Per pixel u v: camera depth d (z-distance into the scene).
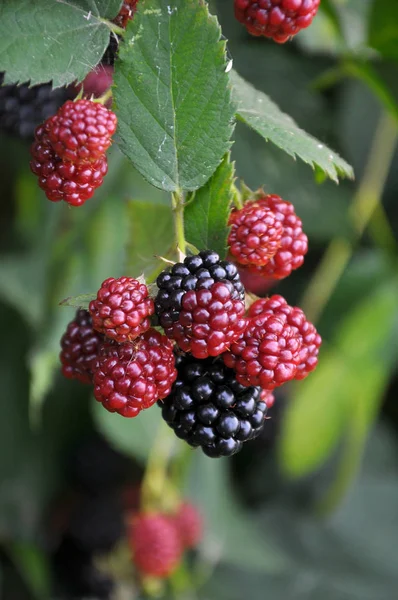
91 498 0.67
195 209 0.43
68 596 0.65
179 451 0.63
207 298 0.41
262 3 0.43
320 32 0.58
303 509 0.75
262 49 0.58
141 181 0.56
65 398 0.66
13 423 0.66
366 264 0.66
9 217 0.62
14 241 0.62
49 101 0.46
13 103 0.47
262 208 0.44
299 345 0.43
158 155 0.43
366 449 0.77
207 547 0.69
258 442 0.71
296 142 0.44
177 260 0.43
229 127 0.43
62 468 0.68
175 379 0.43
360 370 0.64
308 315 0.64
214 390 0.43
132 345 0.42
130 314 0.41
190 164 0.43
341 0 0.57
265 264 0.44
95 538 0.65
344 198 0.62
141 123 0.43
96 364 0.43
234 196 0.44
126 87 0.43
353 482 0.75
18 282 0.59
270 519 0.74
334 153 0.45
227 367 0.43
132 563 0.62
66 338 0.45
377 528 0.74
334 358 0.64
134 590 0.65
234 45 0.57
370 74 0.55
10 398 0.65
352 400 0.65
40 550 0.65
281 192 0.59
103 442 0.68
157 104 0.43
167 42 0.43
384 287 0.65
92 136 0.41
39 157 0.42
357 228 0.63
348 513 0.74
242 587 0.70
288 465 0.66
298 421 0.64
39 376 0.57
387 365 0.64
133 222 0.48
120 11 0.43
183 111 0.43
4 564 0.64
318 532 0.73
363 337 0.64
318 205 0.60
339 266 0.63
